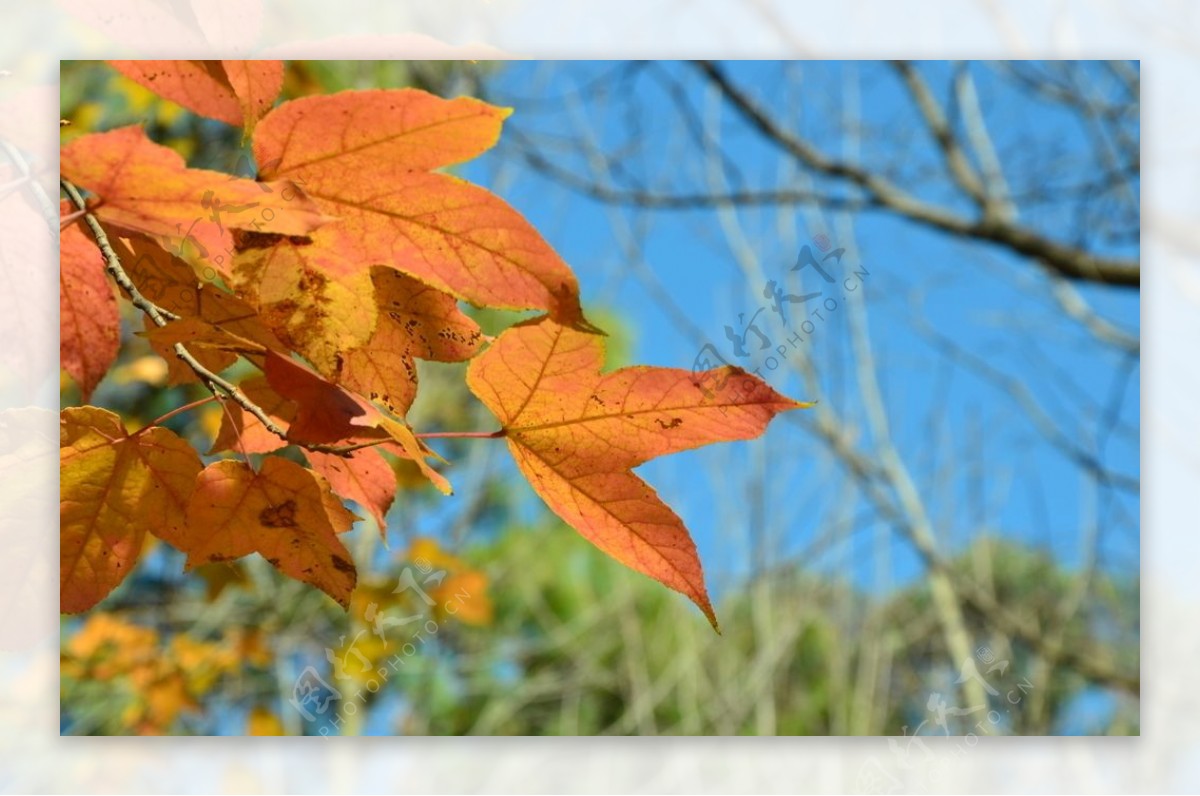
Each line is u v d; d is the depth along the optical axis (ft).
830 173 9.77
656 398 2.37
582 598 11.77
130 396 6.74
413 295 2.40
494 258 2.31
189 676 7.36
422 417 9.87
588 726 11.14
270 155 2.27
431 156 2.27
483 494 10.46
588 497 2.41
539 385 2.37
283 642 7.79
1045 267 9.33
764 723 10.34
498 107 2.24
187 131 6.10
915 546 10.68
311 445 2.38
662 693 10.84
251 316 2.33
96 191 2.20
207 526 2.49
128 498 2.49
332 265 2.33
